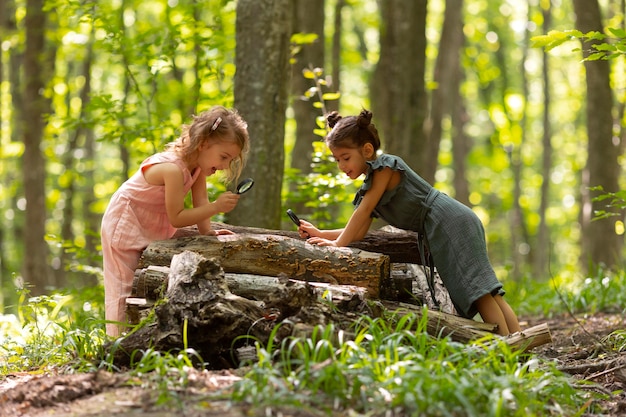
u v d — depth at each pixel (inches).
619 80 577.3
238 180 285.1
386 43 462.3
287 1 288.0
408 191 191.0
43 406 137.3
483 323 174.2
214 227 203.9
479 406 130.0
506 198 1046.4
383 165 187.9
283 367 143.4
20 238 789.2
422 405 125.3
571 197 1080.2
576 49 232.8
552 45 233.6
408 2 445.4
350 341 143.3
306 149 410.9
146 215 191.8
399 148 447.2
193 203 199.6
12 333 256.1
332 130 193.5
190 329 157.5
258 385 132.4
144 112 613.0
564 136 1067.3
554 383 147.6
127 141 317.7
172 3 526.9
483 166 1128.2
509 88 1012.5
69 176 661.3
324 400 130.5
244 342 159.9
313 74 334.0
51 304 248.2
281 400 127.6
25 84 511.8
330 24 775.1
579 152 1023.0
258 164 282.4
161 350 159.0
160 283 170.4
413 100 446.6
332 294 163.9
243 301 159.0
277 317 158.6
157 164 188.2
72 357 175.5
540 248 747.4
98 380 146.1
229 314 156.4
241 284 174.1
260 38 283.7
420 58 447.2
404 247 205.0
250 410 126.1
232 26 365.7
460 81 832.9
